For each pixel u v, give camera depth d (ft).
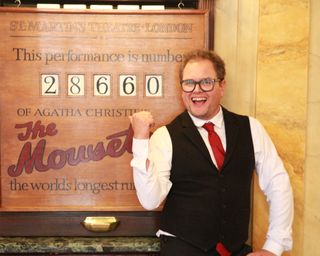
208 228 4.71
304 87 5.51
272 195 5.00
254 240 5.76
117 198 5.76
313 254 5.72
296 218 5.65
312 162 5.62
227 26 5.70
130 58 5.68
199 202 4.73
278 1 5.48
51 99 5.66
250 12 5.61
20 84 5.62
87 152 5.72
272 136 5.60
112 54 5.67
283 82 5.54
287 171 5.61
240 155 4.89
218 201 4.72
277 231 4.87
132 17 5.64
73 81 5.66
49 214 5.76
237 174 4.85
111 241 5.62
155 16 5.65
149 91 5.72
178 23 5.67
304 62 5.49
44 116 5.67
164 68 5.70
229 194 4.76
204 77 4.68
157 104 5.72
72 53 5.64
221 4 5.70
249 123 5.13
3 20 5.56
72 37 5.62
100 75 5.67
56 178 5.70
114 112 5.72
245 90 5.70
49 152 5.68
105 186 5.74
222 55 5.72
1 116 5.62
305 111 5.53
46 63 5.63
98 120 5.71
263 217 5.74
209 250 4.73
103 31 5.64
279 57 5.53
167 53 5.69
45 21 5.59
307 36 5.48
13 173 5.67
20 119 5.65
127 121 5.73
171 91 5.72
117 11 5.59
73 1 5.88
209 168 4.75
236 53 5.71
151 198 4.42
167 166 4.83
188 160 4.78
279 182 4.99
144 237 5.77
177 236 4.78
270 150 5.10
